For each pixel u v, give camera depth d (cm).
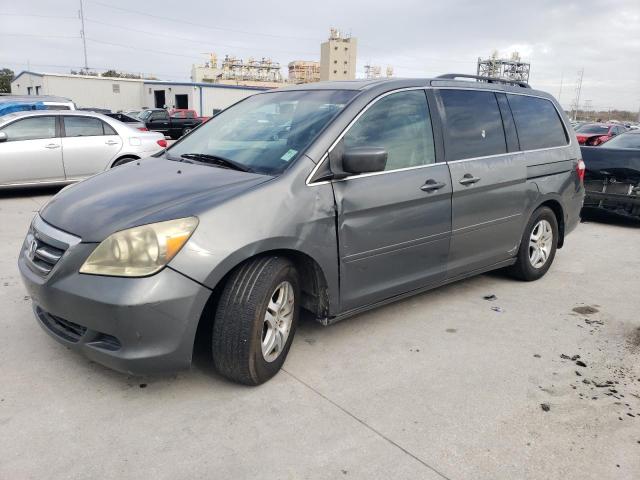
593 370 341
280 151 333
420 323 404
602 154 768
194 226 270
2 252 550
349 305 345
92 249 267
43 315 308
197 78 9806
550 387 318
